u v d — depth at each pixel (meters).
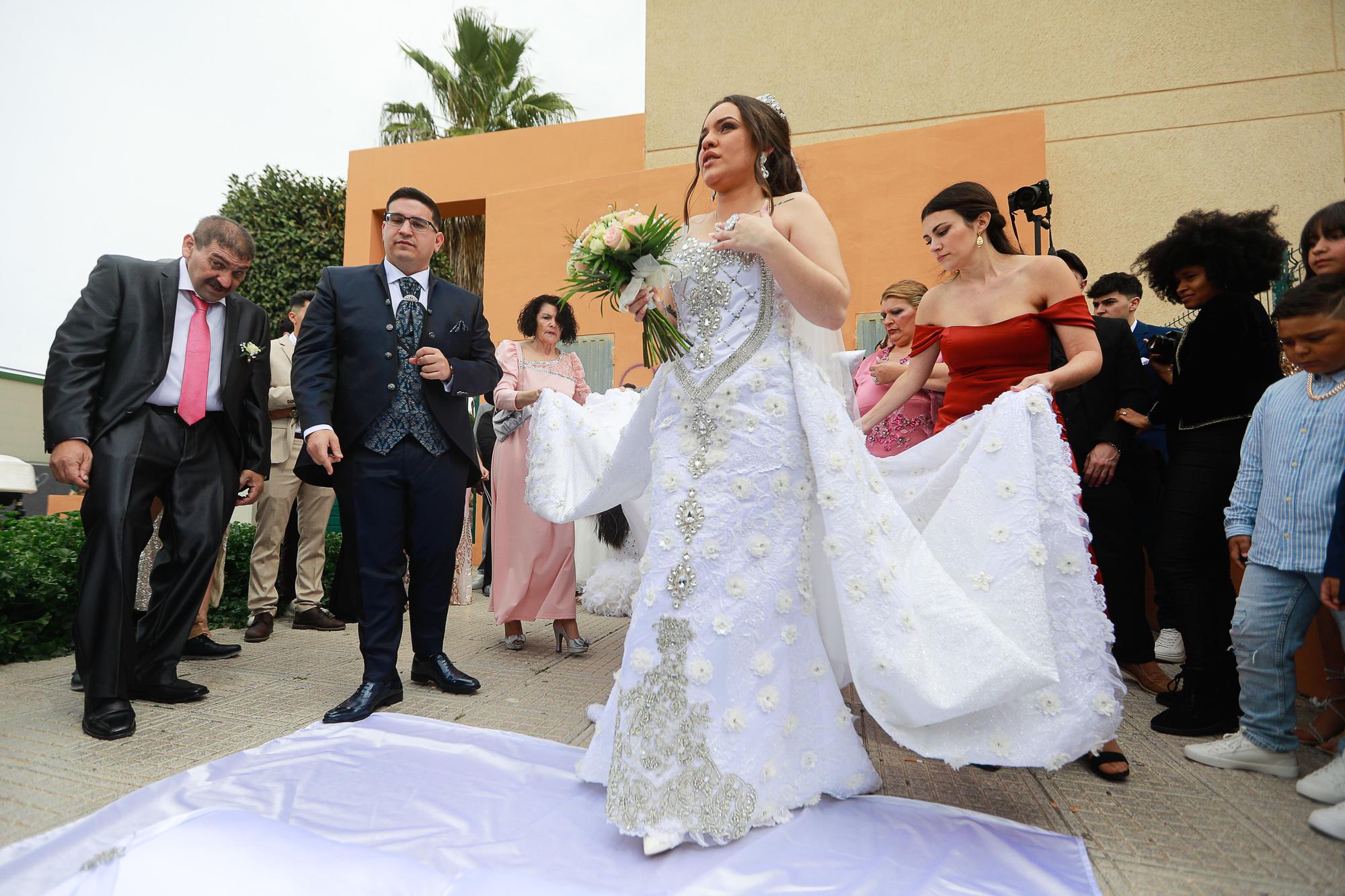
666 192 8.13
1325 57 6.50
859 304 7.25
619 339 8.35
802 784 2.19
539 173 9.46
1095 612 2.31
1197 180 6.71
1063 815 2.26
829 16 7.75
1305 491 2.54
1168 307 6.62
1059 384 2.63
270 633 4.77
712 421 2.28
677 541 2.20
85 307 3.08
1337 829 2.08
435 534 3.47
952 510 2.48
